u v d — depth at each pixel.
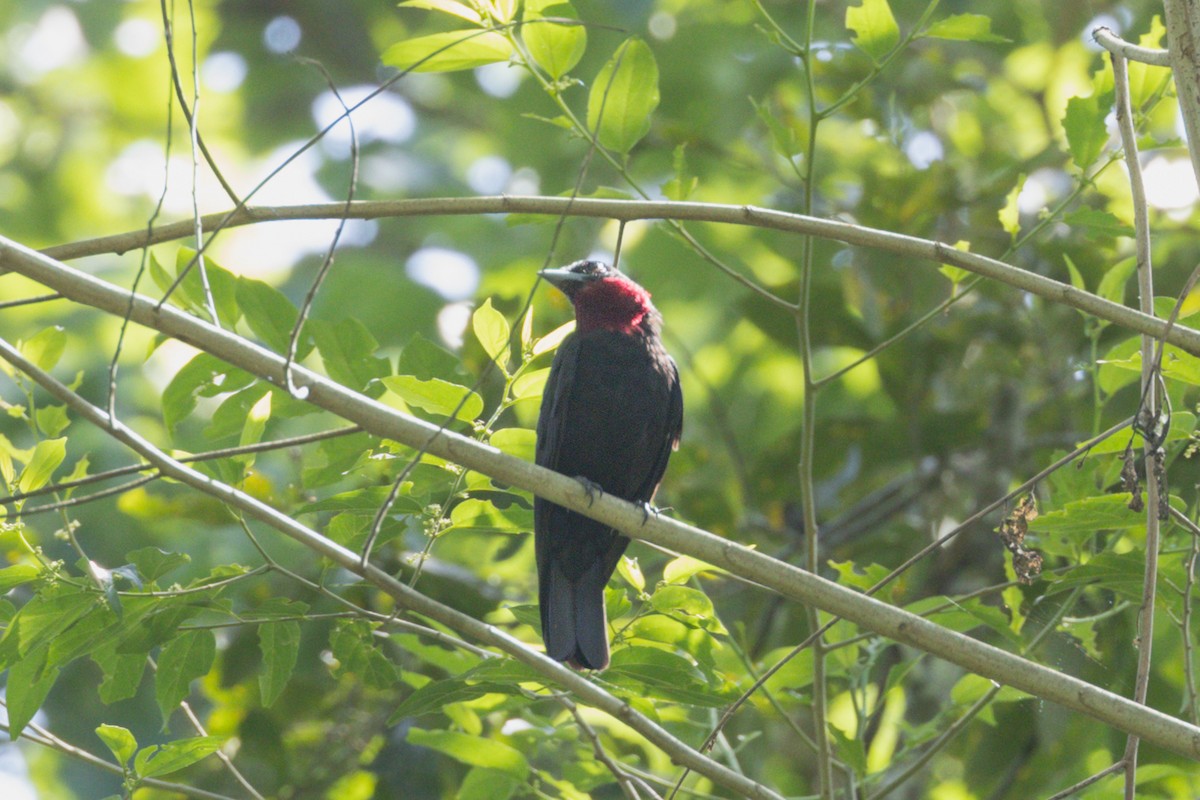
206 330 6.15
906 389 12.71
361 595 10.31
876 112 12.94
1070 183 12.75
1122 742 10.63
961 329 12.74
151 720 13.00
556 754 9.89
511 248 18.53
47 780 15.23
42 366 7.61
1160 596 7.49
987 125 15.92
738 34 16.94
